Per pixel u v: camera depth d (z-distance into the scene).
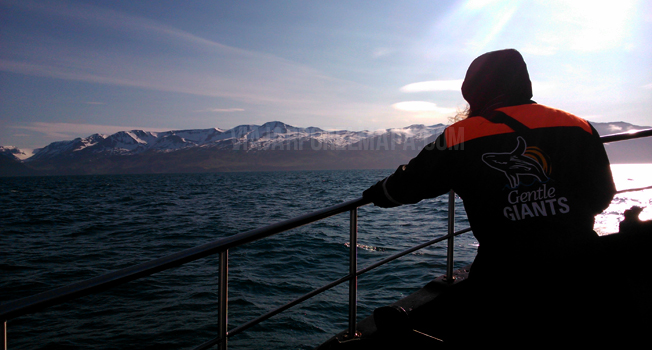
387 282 6.96
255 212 22.05
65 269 10.04
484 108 1.30
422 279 6.95
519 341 1.10
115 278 1.11
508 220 1.13
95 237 14.84
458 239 10.14
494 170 1.16
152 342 5.31
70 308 6.48
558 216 1.12
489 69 1.30
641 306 1.19
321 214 1.55
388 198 1.37
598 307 1.10
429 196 1.31
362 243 10.45
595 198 1.17
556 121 1.21
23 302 0.98
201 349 1.39
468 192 1.20
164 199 34.69
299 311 6.05
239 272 8.20
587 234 1.13
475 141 1.20
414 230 12.27
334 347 1.33
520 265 1.10
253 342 5.20
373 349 1.29
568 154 1.17
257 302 6.54
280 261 9.05
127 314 6.20
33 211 26.66
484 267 1.17
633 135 2.34
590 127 1.24
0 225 19.00
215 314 6.08
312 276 7.88
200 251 1.29
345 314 5.91
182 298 6.75
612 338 1.12
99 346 5.27
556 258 1.08
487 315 1.14
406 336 1.28
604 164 1.21
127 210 25.56
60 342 5.43
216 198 34.00
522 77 1.29
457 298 2.09
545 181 1.14
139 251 12.06
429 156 1.24
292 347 5.05
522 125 1.19
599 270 1.12
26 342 5.50
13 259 11.18
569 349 1.07
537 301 1.08
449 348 1.22
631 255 1.25
